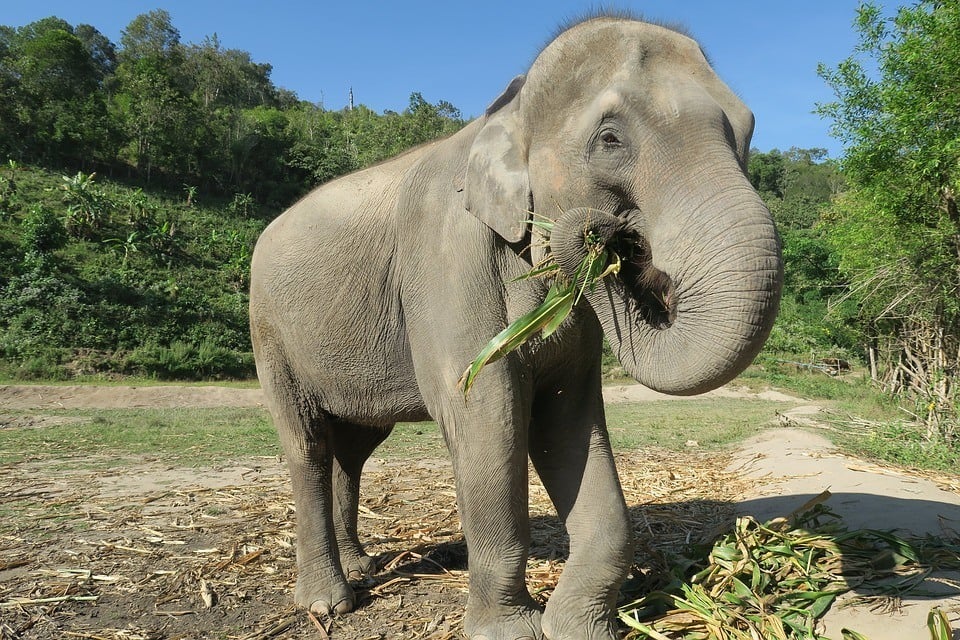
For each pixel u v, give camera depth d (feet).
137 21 289.12
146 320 96.27
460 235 9.37
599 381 10.07
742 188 6.59
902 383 40.19
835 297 48.34
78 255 112.06
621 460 26.53
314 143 228.43
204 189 185.57
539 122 8.11
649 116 7.14
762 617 9.13
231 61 292.81
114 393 61.46
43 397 59.00
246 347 99.14
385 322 10.82
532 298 8.92
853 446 27.35
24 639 10.01
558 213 7.87
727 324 6.26
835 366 86.58
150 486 21.06
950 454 24.90
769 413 46.37
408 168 11.05
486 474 8.87
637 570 11.71
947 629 7.63
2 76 161.89
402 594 11.80
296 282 11.85
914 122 22.86
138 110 179.52
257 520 16.60
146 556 13.80
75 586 12.11
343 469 13.34
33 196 129.70
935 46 22.50
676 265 6.62
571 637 8.91
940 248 25.81
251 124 207.10
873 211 29.17
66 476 22.76
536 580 11.84
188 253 131.75
